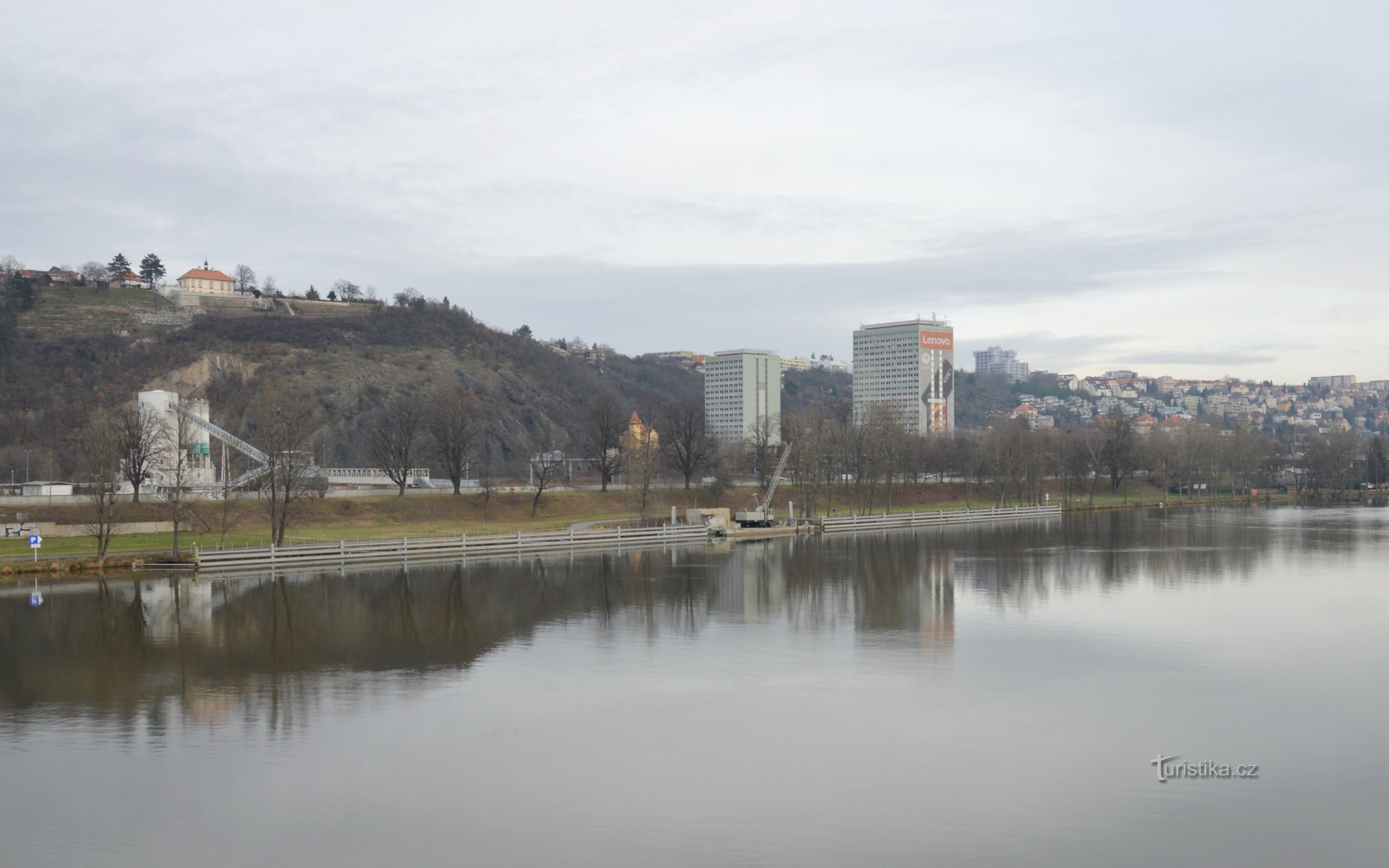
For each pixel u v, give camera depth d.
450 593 84.75
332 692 51.59
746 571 101.50
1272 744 43.09
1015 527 159.12
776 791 37.69
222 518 120.88
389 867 31.47
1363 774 39.47
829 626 69.50
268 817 35.19
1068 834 33.91
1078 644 62.81
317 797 37.00
